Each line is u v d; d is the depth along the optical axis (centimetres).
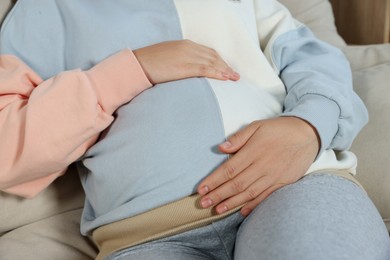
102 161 78
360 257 59
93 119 75
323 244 59
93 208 84
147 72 82
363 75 114
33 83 84
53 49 88
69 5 87
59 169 80
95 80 79
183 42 85
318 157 77
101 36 86
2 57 85
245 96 82
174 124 76
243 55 91
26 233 92
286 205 67
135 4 90
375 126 101
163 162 74
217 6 90
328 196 69
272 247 62
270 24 99
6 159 75
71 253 90
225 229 75
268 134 74
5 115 77
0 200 91
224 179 72
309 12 139
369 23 160
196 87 80
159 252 73
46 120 73
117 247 78
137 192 75
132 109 80
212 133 75
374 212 72
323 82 85
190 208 73
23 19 89
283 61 96
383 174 94
